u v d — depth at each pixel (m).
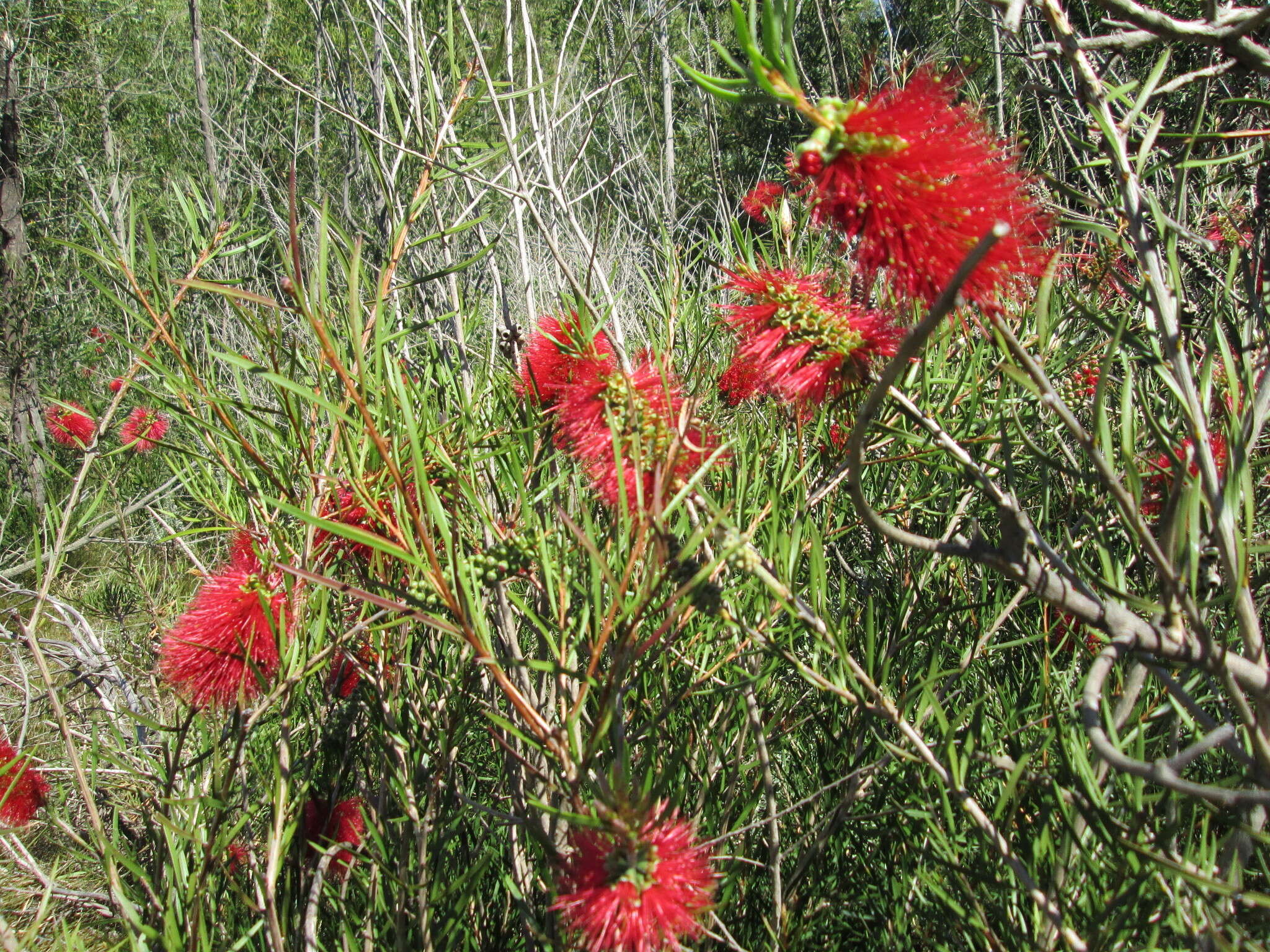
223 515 1.89
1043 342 0.97
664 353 1.66
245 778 1.76
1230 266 1.21
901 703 1.31
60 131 10.15
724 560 1.04
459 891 1.69
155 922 1.60
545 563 1.25
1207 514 1.31
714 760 1.95
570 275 1.49
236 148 6.27
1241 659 1.02
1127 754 1.55
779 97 0.87
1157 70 1.17
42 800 1.93
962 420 1.94
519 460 1.79
